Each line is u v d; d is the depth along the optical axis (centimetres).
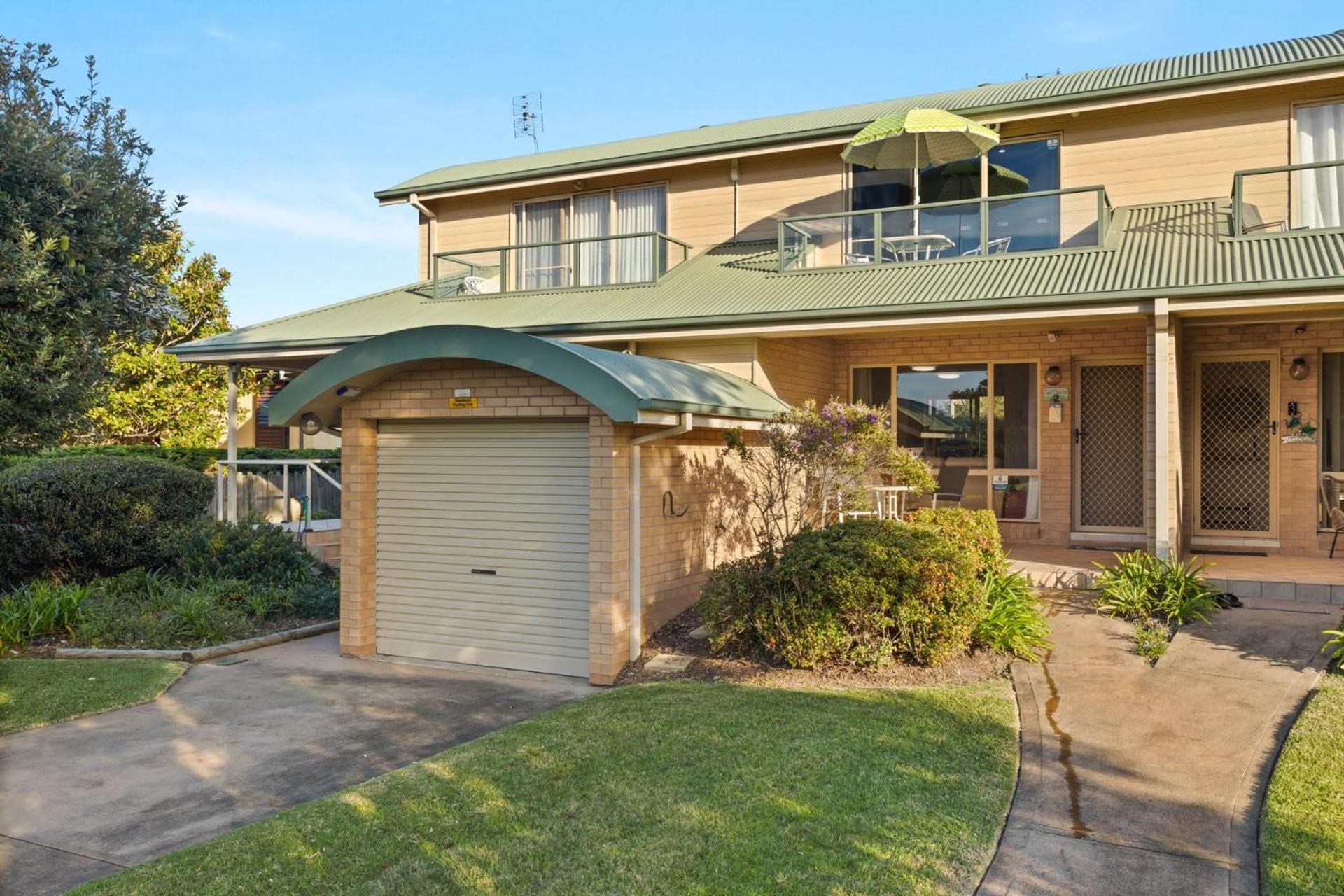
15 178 771
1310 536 1230
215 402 2225
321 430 1035
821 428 986
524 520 914
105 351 859
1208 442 1296
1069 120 1407
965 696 723
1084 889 448
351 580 985
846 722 661
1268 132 1306
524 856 477
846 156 1416
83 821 553
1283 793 527
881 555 800
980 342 1399
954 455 1420
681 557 973
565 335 1298
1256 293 980
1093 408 1361
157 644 1001
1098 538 1347
